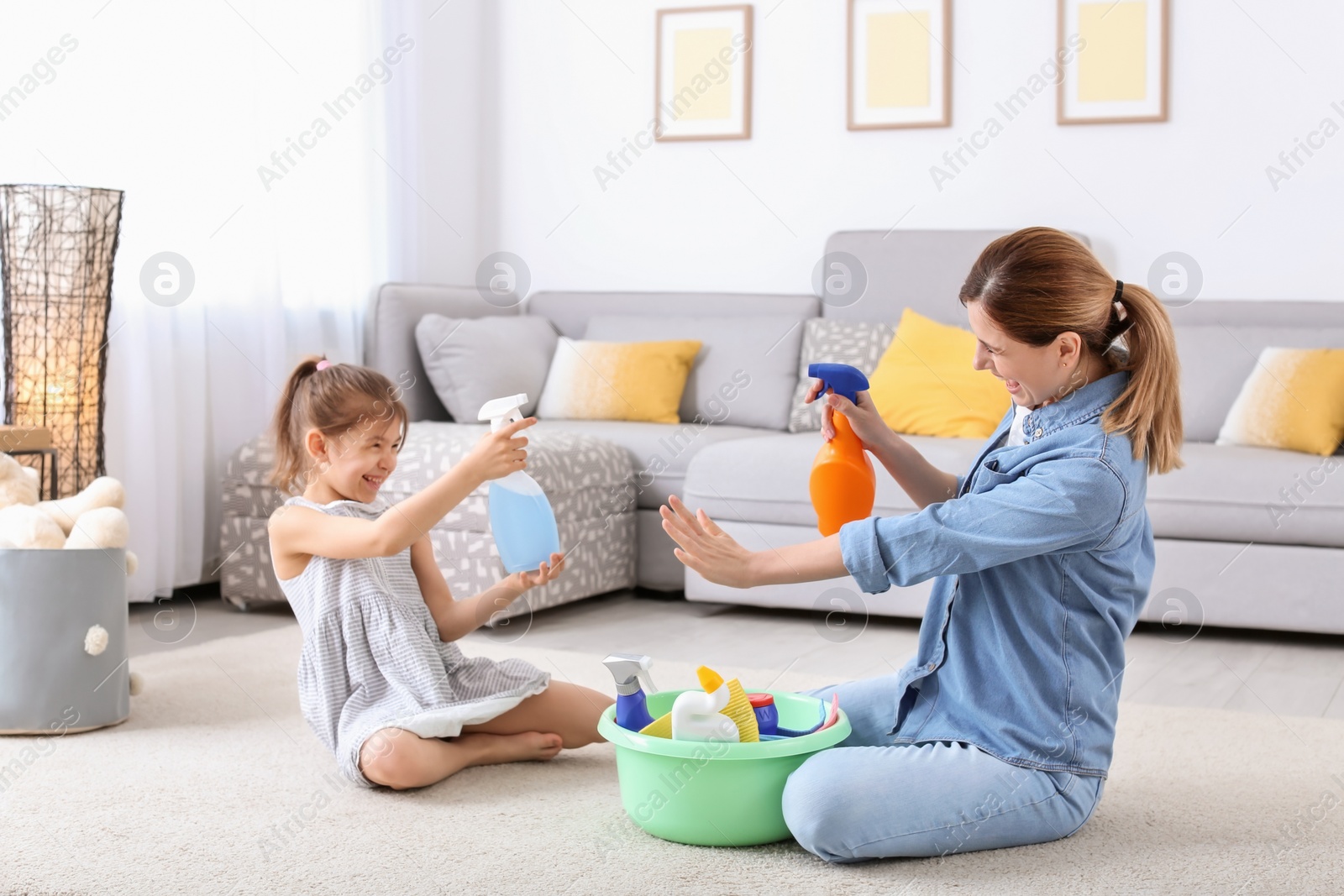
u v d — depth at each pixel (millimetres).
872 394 3189
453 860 1355
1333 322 3115
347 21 3488
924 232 3549
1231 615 2629
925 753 1365
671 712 1460
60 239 2453
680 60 3891
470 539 2709
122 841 1414
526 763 1754
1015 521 1297
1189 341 3135
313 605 1707
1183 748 1812
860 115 3697
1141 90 3400
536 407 3582
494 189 4156
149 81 2826
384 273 3707
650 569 3160
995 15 3543
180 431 2963
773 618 2910
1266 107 3291
